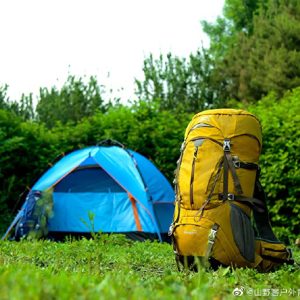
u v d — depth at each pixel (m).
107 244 8.61
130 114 14.73
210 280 4.05
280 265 5.98
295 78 28.52
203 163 5.86
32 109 25.56
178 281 3.71
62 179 12.12
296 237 12.06
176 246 5.89
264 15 34.72
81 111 24.67
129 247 8.73
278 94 28.73
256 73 30.23
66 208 11.95
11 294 2.56
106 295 2.77
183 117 15.09
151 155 14.10
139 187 11.79
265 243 5.98
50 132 14.71
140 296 2.85
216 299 3.17
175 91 29.23
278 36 30.64
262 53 31.19
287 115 13.10
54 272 4.76
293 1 31.98
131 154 12.32
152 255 7.38
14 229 12.59
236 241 5.70
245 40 33.47
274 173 12.21
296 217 12.25
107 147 12.62
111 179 12.05
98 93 24.95
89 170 12.20
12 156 13.74
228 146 5.86
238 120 5.98
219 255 5.68
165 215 11.99
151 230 11.50
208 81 30.48
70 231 11.83
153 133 14.09
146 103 14.94
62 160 12.63
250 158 5.95
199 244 5.71
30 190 12.16
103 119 14.80
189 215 5.83
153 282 3.79
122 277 3.96
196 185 5.81
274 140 12.64
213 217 5.73
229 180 5.81
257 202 5.89
